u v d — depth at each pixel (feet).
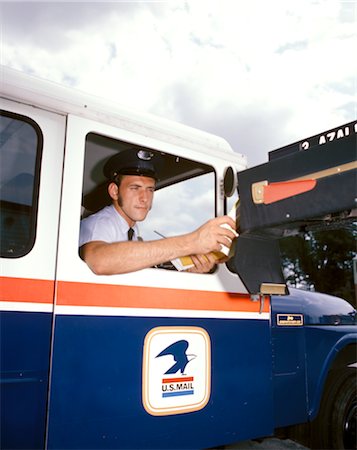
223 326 7.79
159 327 6.98
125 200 8.04
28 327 5.84
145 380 6.68
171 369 6.98
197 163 8.48
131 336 6.66
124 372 6.49
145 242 6.95
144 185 8.16
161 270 7.26
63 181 6.49
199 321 7.48
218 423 7.40
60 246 6.28
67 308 6.17
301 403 8.89
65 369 6.00
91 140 7.41
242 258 7.14
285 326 8.96
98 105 7.11
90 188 9.23
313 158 5.97
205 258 7.66
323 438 9.65
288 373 8.76
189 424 7.04
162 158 8.23
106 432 6.22
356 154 5.48
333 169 5.72
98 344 6.33
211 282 7.79
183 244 7.09
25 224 6.15
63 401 5.92
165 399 6.83
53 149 6.55
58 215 6.40
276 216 6.34
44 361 5.89
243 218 6.83
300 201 6.05
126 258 6.69
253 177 6.70
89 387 6.15
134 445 6.44
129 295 6.77
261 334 8.35
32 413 5.72
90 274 6.48
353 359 10.70
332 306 10.41
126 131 7.38
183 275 7.46
